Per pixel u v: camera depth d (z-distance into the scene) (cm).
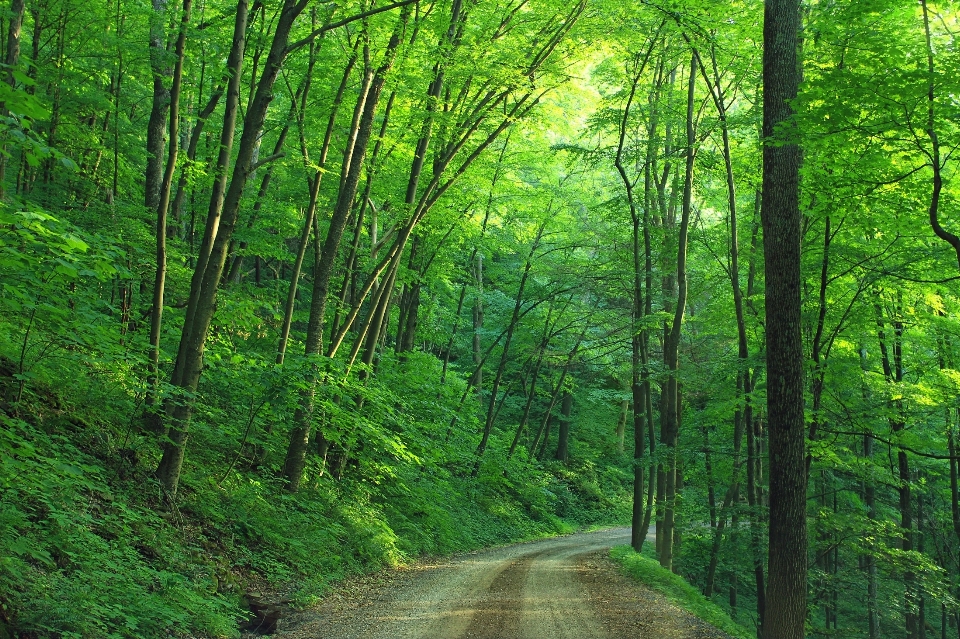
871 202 1098
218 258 891
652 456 1661
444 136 1475
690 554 1848
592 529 3030
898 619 2075
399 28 1217
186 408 874
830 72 951
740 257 1712
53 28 1321
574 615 930
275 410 1116
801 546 862
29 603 483
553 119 1783
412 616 846
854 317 1427
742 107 1867
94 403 902
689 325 2638
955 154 1087
